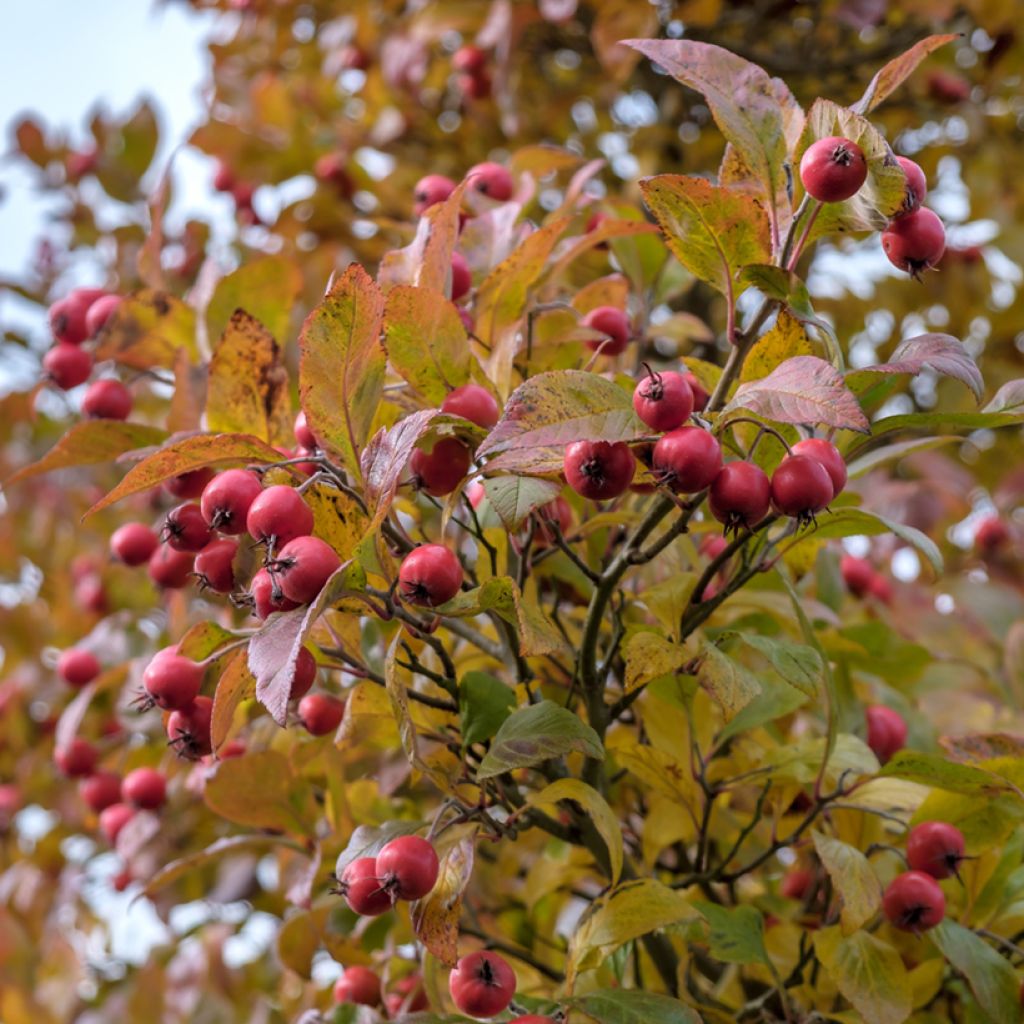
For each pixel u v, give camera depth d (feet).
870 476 3.40
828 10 4.01
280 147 3.82
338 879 1.98
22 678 3.64
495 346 2.14
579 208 2.41
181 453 1.94
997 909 2.19
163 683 1.99
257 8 4.67
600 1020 1.94
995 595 3.13
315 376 1.90
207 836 2.90
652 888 1.99
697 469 1.84
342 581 1.82
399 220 3.84
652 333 2.57
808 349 1.94
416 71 3.93
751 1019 2.18
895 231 1.92
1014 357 4.06
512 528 1.92
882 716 2.34
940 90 4.12
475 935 2.27
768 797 2.22
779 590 2.37
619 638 2.11
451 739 2.08
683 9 3.73
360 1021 2.20
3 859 4.01
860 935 2.08
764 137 1.96
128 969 3.83
